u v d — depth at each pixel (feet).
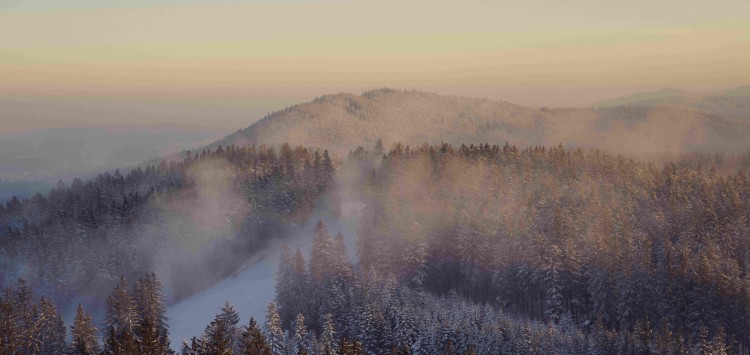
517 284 338.95
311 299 313.73
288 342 265.54
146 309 287.89
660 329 283.59
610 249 323.57
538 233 348.59
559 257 327.26
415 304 297.33
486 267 354.54
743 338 281.33
